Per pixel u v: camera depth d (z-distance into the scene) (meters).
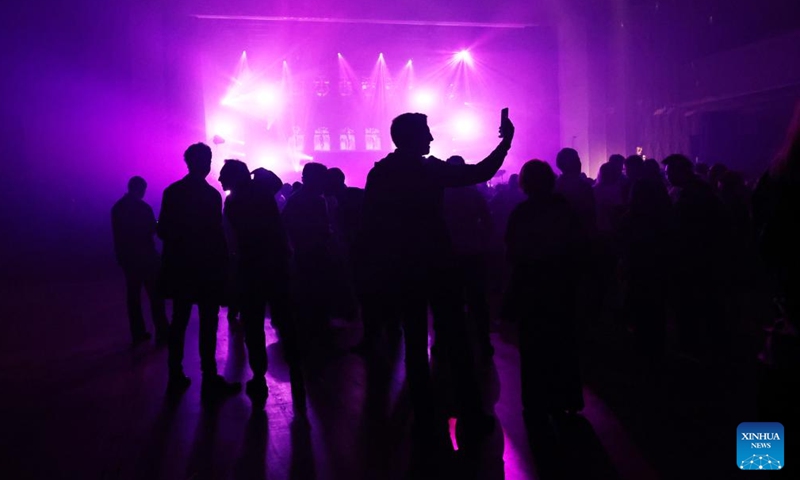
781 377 1.86
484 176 3.86
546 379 4.12
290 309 4.85
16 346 6.99
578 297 6.59
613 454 3.61
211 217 5.04
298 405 4.70
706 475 3.31
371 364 5.83
